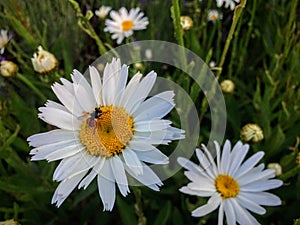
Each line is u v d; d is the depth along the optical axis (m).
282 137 0.18
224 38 0.23
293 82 0.19
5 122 0.19
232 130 0.20
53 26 0.23
